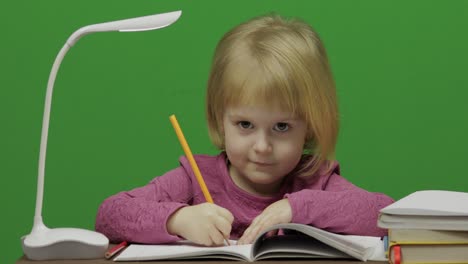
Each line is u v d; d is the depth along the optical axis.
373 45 2.62
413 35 2.62
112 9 2.61
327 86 1.65
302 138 1.59
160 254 1.28
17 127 2.66
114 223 1.51
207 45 2.62
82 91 2.64
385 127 2.64
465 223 1.21
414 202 1.29
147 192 1.69
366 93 2.63
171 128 2.64
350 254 1.24
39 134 2.66
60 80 2.64
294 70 1.55
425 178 2.65
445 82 2.64
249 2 2.60
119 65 2.63
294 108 1.54
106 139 2.65
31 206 2.67
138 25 1.41
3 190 2.68
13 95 2.66
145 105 2.64
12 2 2.64
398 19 2.62
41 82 2.64
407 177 2.65
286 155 1.56
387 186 2.66
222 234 1.38
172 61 2.62
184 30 2.62
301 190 1.58
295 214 1.45
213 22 2.61
